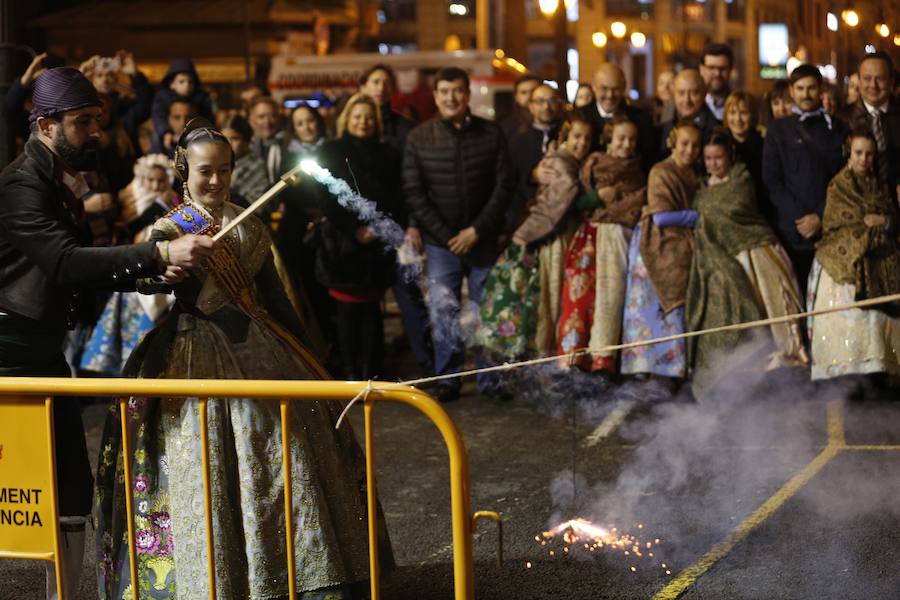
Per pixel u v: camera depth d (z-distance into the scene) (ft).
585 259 29.19
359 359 31.17
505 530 19.76
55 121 15.05
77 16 101.45
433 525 20.26
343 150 30.19
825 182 28.81
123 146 33.14
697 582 17.21
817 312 16.34
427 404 12.15
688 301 28.25
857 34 66.18
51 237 14.61
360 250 30.32
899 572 17.25
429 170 29.68
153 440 14.88
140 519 14.88
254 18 99.71
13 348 15.17
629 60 157.99
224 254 15.39
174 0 101.76
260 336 15.43
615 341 28.86
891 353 27.40
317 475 14.92
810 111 29.22
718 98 32.09
